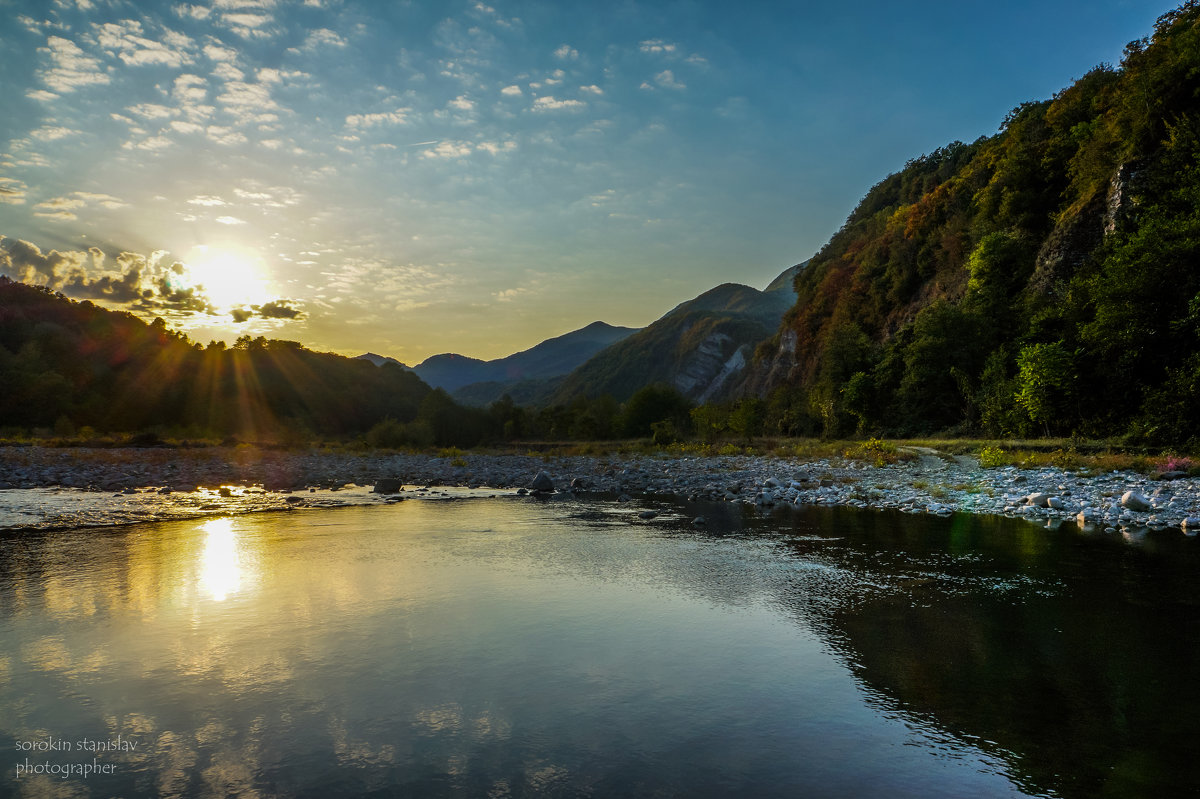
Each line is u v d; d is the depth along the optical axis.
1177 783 3.80
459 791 3.70
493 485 25.20
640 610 7.47
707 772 3.95
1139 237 29.34
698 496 19.95
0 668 5.64
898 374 56.31
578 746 4.29
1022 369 35.03
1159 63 37.72
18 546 11.50
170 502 18.53
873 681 5.40
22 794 3.65
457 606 7.63
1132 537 11.56
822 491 19.23
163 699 5.01
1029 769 4.00
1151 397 26.48
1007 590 8.20
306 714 4.76
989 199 57.00
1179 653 5.95
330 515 15.92
